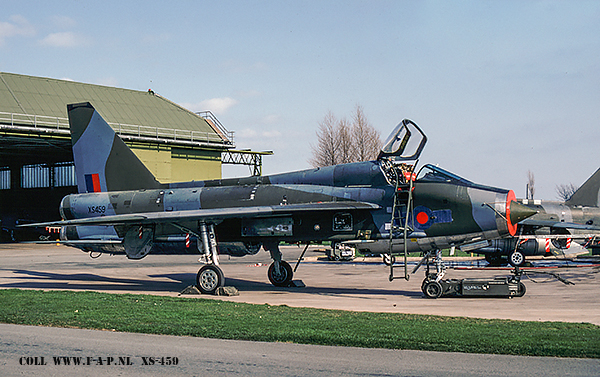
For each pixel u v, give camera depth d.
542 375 7.08
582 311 12.67
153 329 9.95
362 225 15.99
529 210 14.95
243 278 21.80
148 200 18.66
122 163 20.06
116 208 18.97
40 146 47.00
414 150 16.30
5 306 12.74
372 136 63.97
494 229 14.93
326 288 18.30
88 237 19.50
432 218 15.39
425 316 11.41
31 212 60.94
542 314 12.23
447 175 15.77
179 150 49.31
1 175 65.31
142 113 49.59
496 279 15.50
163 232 18.17
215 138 51.78
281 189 17.17
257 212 15.34
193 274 23.95
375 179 16.19
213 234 16.95
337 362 7.75
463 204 15.08
